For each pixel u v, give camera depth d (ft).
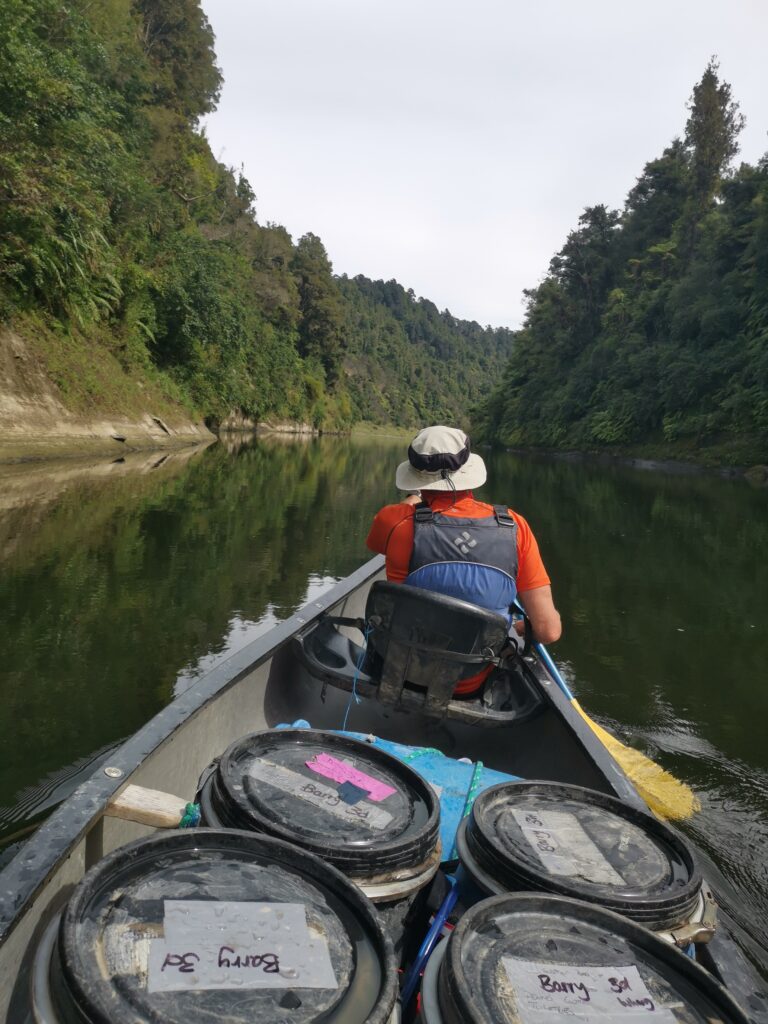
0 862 8.28
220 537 28.17
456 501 7.84
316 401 198.59
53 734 11.39
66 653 14.76
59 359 57.31
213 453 75.36
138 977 3.15
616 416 135.03
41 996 3.14
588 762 7.12
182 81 153.07
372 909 3.67
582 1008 3.36
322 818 4.64
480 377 608.60
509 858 4.43
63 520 28.60
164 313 87.20
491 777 6.54
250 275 155.53
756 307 111.14
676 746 13.00
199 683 7.55
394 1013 3.39
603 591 24.11
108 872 3.64
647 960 3.72
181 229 104.99
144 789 5.41
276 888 3.81
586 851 4.69
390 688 7.75
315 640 9.77
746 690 15.61
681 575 27.07
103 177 59.98
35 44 52.70
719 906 8.75
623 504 53.01
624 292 161.58
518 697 9.09
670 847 4.91
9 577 19.99
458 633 7.19
